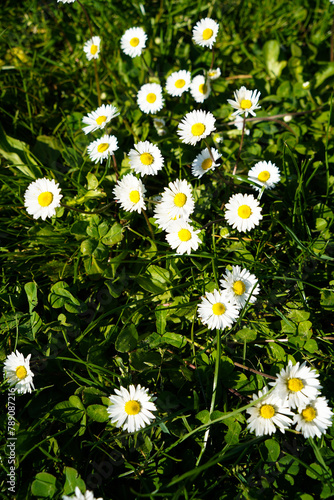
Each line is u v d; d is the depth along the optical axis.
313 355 0.34
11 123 0.46
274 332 0.36
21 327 0.36
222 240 0.39
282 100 0.45
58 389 0.35
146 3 0.54
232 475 0.32
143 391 0.32
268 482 0.32
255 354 0.36
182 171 0.42
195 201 0.40
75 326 0.36
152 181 0.42
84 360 0.35
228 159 0.42
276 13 0.52
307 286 0.38
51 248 0.39
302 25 0.53
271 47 0.47
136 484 0.33
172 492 0.32
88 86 0.48
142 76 0.47
